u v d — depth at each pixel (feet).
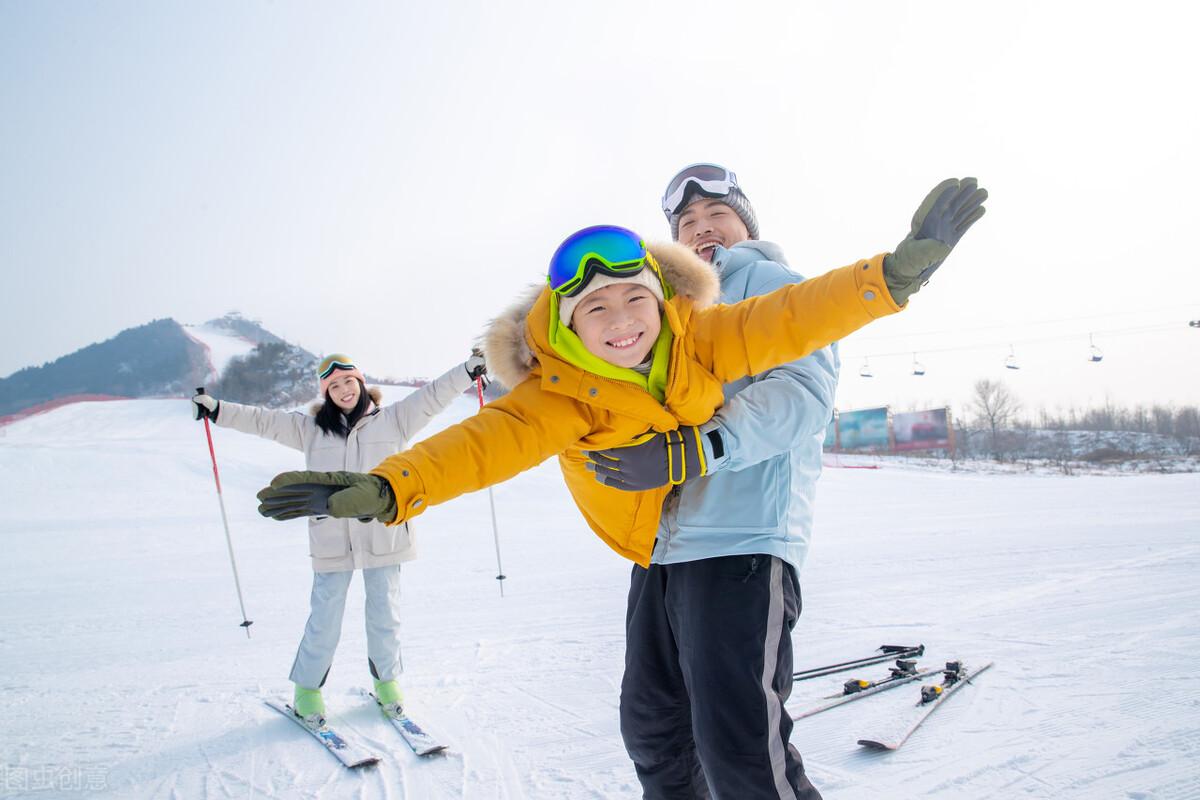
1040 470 98.58
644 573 6.48
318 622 12.09
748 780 5.19
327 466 13.05
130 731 11.88
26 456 61.87
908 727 10.23
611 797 8.96
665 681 6.12
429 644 16.85
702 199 7.78
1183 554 23.76
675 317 5.10
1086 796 8.16
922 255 4.28
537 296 5.61
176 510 46.70
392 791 9.50
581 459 5.63
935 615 17.11
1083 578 20.54
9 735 11.84
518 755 10.41
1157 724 9.85
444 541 36.17
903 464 105.60
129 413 115.55
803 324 4.85
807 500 5.97
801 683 12.76
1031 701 11.09
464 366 13.34
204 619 20.79
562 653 15.67
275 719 12.25
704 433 5.17
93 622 20.61
